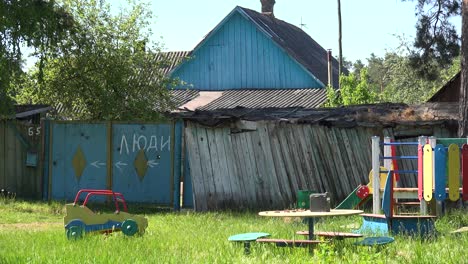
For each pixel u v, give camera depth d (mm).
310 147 20281
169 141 21031
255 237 11109
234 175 20125
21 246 11789
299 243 10883
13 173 22656
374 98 39844
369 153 20375
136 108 29703
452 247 10883
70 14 27438
